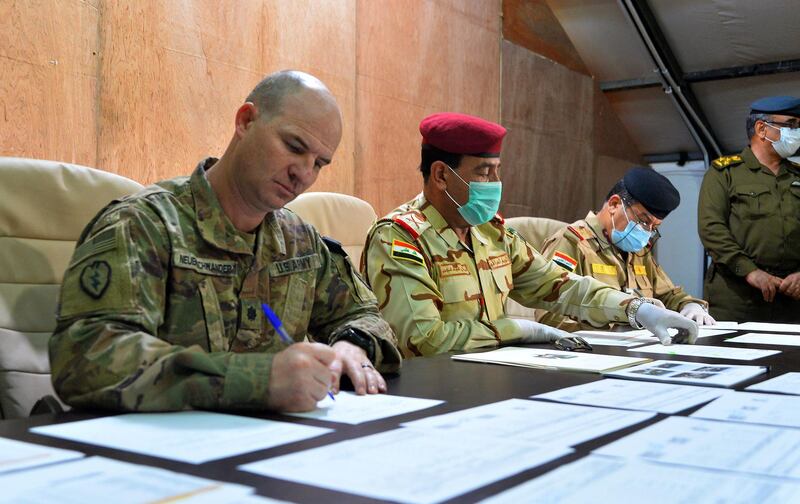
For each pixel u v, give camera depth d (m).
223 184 1.31
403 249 1.87
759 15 4.54
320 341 1.49
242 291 1.30
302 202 2.16
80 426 0.86
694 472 0.67
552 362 1.49
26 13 2.11
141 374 0.95
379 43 3.65
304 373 0.95
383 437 0.81
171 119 2.57
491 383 1.23
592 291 2.14
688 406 1.01
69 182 1.52
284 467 0.68
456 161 1.99
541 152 5.04
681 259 5.93
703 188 3.73
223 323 1.27
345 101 3.43
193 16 2.64
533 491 0.61
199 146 2.68
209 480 0.63
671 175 5.99
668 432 0.84
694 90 5.25
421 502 0.58
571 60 5.30
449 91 4.18
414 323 1.81
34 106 2.13
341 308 1.48
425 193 2.09
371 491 0.61
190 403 0.96
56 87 2.19
